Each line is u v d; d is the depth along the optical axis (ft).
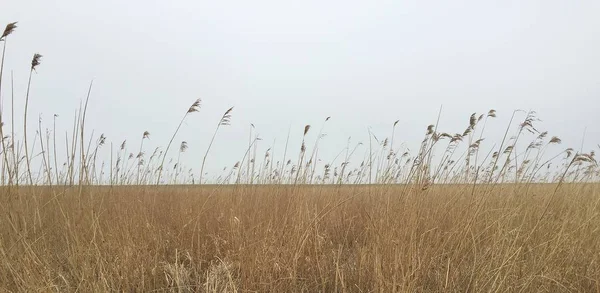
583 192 20.04
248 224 16.02
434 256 13.00
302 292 12.56
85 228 14.02
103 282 11.10
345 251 16.51
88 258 12.24
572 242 14.23
